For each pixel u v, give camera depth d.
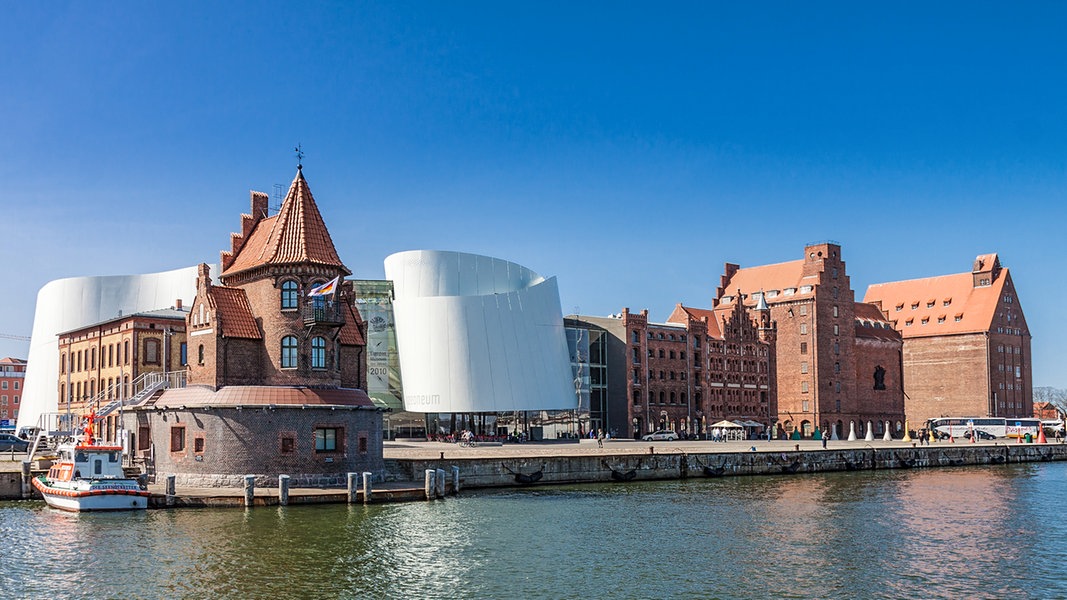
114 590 43.31
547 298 140.00
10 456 88.31
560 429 143.25
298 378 71.94
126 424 78.50
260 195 81.62
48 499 65.31
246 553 50.41
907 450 122.94
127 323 104.50
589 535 58.53
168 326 104.88
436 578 46.44
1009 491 87.38
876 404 191.12
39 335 140.88
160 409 71.94
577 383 147.38
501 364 131.38
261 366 72.38
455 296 131.38
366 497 67.62
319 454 70.12
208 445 68.50
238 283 75.75
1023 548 55.47
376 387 130.25
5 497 69.38
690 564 50.38
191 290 139.38
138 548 51.31
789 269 188.75
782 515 68.38
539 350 135.88
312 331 72.62
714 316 176.12
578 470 92.19
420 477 80.12
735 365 166.25
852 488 89.44
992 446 134.25
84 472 64.25
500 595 43.69
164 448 71.50
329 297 72.88
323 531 56.59
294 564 48.38
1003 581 47.06
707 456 102.75
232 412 68.25
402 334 131.50
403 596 43.28
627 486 89.44
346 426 71.44
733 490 86.19
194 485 68.44
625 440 140.88
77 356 117.25
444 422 130.88
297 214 74.44
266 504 64.62
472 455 93.19
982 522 65.62
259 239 77.25
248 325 72.75
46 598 42.09
